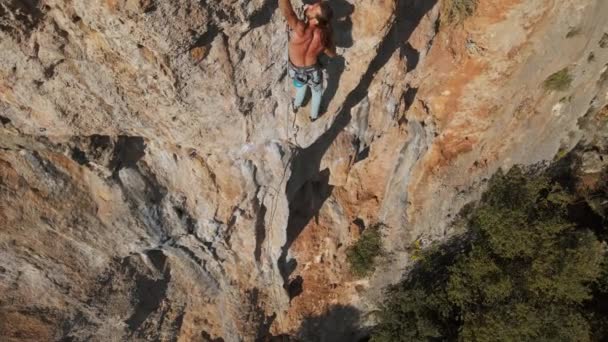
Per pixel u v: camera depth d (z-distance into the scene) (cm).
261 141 912
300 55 621
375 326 1608
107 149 852
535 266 1412
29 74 673
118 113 775
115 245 1042
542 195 1639
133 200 960
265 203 1101
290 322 1457
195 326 1348
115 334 1215
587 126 1638
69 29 618
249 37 696
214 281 1264
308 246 1322
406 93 1091
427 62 1063
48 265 1009
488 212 1434
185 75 696
